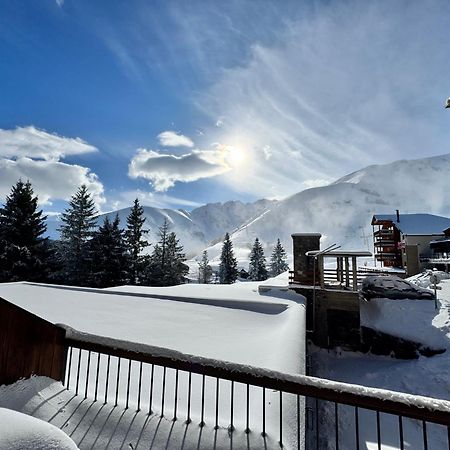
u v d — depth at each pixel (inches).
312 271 661.3
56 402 138.7
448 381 389.7
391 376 440.5
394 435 292.0
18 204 1019.9
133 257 1386.6
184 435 119.0
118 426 125.5
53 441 72.3
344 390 100.5
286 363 193.0
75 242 1301.7
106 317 350.3
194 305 436.5
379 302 602.5
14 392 132.1
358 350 543.5
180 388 167.2
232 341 268.7
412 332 503.8
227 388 166.1
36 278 984.3
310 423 295.4
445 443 277.9
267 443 113.4
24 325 140.2
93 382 170.4
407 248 1007.6
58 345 155.9
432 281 587.2
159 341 267.1
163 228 1659.7
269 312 406.3
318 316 576.1
